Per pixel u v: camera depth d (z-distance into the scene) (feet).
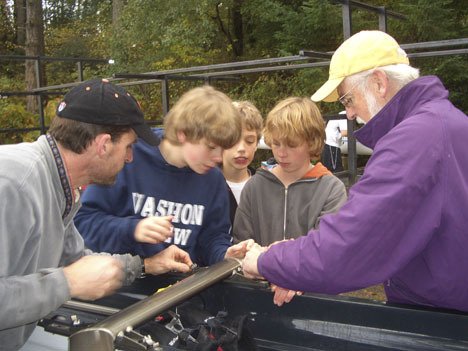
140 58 43.88
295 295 5.73
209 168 6.15
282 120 7.22
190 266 6.28
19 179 4.18
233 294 6.00
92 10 68.69
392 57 5.16
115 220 6.15
